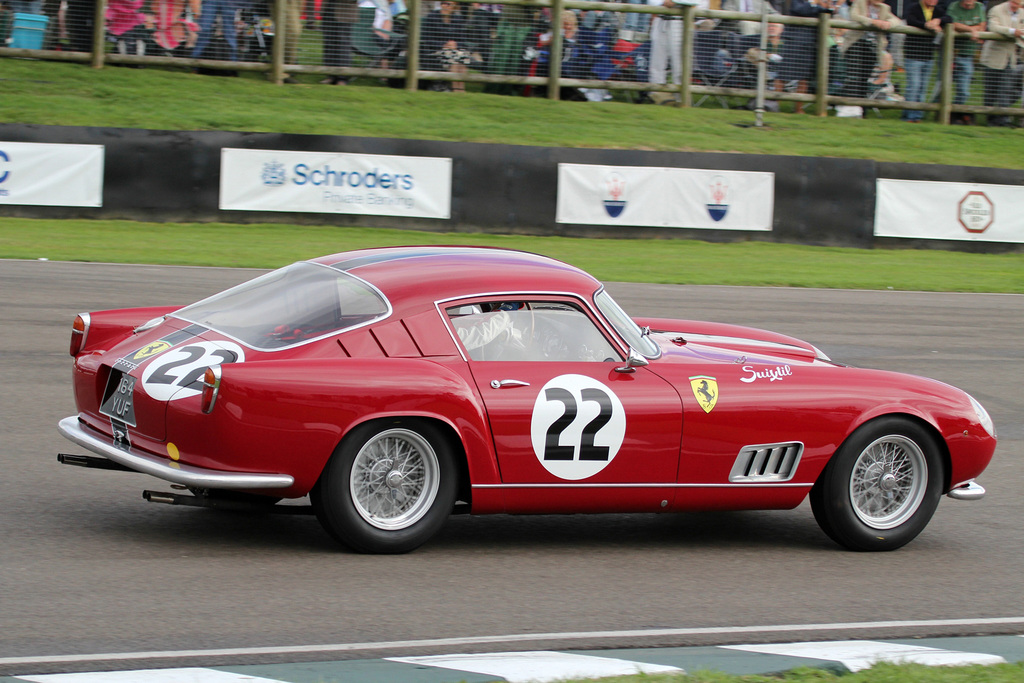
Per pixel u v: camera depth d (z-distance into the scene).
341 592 12.95
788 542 16.64
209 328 14.81
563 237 57.84
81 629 11.33
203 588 12.81
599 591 13.65
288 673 10.29
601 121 73.06
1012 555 16.39
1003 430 25.08
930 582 14.89
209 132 54.28
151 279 39.53
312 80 75.12
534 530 16.39
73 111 64.06
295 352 14.08
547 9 75.56
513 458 14.54
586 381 14.95
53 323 31.12
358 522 14.10
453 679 10.23
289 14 73.69
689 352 16.95
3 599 12.09
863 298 46.22
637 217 58.66
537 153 57.16
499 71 75.94
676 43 77.62
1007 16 82.00
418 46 75.00
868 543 16.12
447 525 16.33
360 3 74.06
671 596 13.63
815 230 60.88
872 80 80.81
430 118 70.06
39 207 52.78
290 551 14.45
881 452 16.23
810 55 79.88
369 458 14.14
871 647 11.95
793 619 13.02
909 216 61.88
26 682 9.78
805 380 15.95
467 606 12.73
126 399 14.30
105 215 53.53
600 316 15.51
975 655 11.70
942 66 81.44
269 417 13.35
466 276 15.16
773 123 77.12
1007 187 62.97
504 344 14.95
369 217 56.06
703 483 15.43
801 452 15.68
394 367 14.08
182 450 13.52
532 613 12.64
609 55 77.00
